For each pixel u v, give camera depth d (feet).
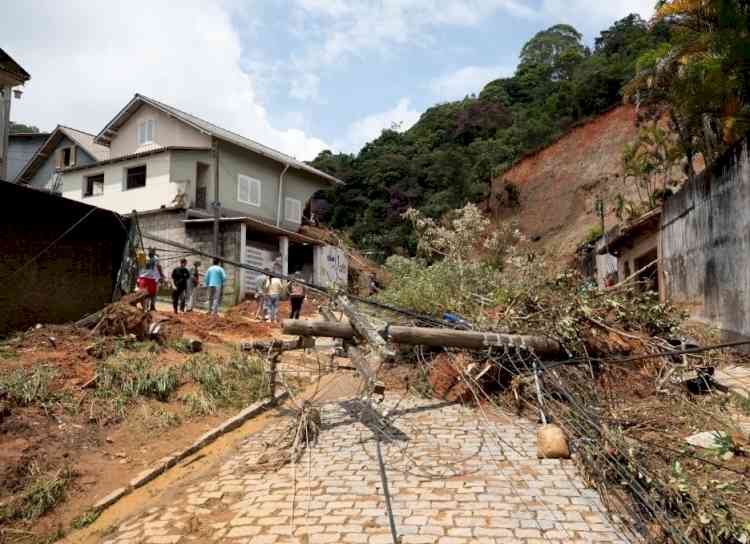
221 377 28.07
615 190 109.09
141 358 27.86
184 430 23.40
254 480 18.90
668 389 25.27
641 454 17.61
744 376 30.40
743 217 36.47
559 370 26.14
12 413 20.97
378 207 143.33
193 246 71.26
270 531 15.39
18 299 31.68
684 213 47.32
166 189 75.00
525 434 22.45
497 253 57.72
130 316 31.04
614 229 65.82
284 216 91.09
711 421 22.07
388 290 43.42
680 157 67.51
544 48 217.15
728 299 38.73
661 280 53.98
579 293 29.84
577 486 17.62
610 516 15.65
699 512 14.02
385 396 28.19
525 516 15.72
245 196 83.05
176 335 33.12
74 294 34.63
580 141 126.00
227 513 16.75
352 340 26.58
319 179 98.53
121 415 23.08
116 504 18.19
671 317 30.81
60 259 34.06
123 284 36.58
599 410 22.75
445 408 26.16
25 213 32.30
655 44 133.80
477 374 27.25
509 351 26.91
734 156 37.65
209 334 37.68
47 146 91.86
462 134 164.14
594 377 26.25
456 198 136.05
